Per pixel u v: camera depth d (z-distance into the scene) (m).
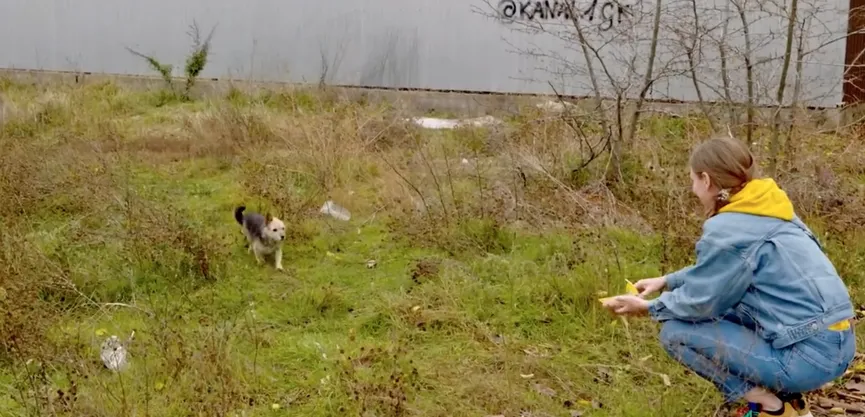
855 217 6.66
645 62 8.85
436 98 12.41
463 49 12.60
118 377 4.18
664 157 8.19
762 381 3.43
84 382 4.20
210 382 4.22
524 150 8.12
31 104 10.66
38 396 3.95
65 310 5.21
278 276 5.90
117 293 5.52
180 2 13.34
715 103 8.18
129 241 5.94
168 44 13.49
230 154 9.02
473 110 11.98
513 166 7.66
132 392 4.09
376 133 9.46
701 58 8.44
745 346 3.45
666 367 4.46
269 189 7.42
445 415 4.04
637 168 7.89
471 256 6.18
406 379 4.33
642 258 6.02
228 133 9.44
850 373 4.48
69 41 13.76
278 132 9.23
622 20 10.06
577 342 4.85
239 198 7.53
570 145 8.38
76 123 10.12
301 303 5.37
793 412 3.52
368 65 12.97
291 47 13.15
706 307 3.46
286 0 13.03
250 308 5.35
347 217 7.22
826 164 7.84
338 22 12.98
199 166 8.70
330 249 6.51
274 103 11.47
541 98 11.48
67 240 6.15
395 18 12.80
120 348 4.56
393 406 4.00
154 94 12.44
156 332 4.69
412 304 5.30
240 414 3.98
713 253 3.41
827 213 6.75
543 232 6.50
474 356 4.69
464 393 4.24
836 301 3.32
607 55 11.24
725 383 3.60
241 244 6.44
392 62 12.89
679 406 4.04
